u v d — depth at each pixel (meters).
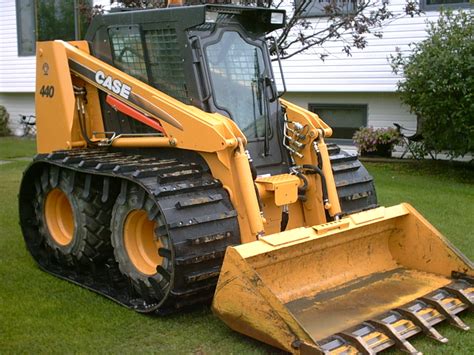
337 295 4.67
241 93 5.14
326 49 11.71
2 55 16.38
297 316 4.32
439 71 9.49
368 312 4.39
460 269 4.86
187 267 4.34
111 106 5.53
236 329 4.16
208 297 4.64
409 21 11.02
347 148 12.30
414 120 11.52
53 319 4.66
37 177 5.93
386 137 11.22
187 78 4.95
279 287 4.59
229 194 4.64
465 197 8.66
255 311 3.94
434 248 5.01
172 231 4.30
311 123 5.22
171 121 4.89
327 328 4.14
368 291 4.75
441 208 8.00
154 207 4.55
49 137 5.94
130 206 4.81
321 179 5.12
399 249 5.23
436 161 11.14
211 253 4.41
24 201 6.10
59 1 15.10
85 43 5.75
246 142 4.73
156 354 4.13
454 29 9.66
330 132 5.27
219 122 4.64
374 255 5.20
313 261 4.76
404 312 4.23
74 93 5.71
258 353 4.13
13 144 14.82
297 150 5.29
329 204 5.09
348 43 10.41
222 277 4.09
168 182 4.55
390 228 5.20
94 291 5.22
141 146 5.25
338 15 8.87
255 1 8.14
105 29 5.57
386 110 11.76
